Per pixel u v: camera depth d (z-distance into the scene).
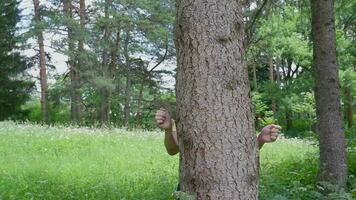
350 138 9.59
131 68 40.25
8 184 9.88
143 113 39.62
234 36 4.28
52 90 35.78
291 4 9.39
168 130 4.74
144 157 15.73
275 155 15.71
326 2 8.15
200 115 4.20
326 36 8.13
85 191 9.26
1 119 41.16
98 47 33.91
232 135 4.18
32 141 17.56
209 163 4.17
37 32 31.80
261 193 6.79
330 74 8.16
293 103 31.06
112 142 18.88
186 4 4.31
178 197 4.07
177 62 4.40
